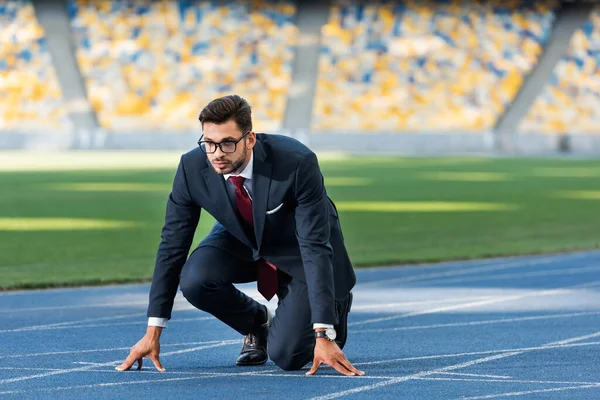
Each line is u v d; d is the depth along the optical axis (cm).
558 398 483
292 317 541
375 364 584
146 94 4834
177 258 540
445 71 5034
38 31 4938
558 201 2214
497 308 844
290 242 532
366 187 2580
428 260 1215
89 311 818
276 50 5044
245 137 479
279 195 503
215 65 4966
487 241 1470
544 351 632
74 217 1786
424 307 851
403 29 5141
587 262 1208
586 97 4959
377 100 4912
